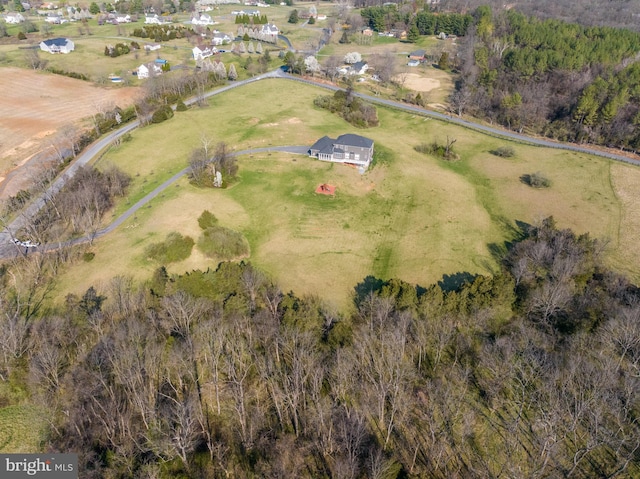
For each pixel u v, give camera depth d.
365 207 102.62
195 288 70.38
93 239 88.44
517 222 99.19
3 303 72.50
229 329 63.88
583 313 68.69
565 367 61.41
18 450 53.88
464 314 69.50
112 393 54.72
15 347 61.38
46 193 101.75
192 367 60.34
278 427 56.00
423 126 149.50
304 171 114.56
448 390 57.53
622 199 108.25
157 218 93.38
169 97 156.75
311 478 50.72
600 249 83.88
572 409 56.03
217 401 56.25
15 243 84.69
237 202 101.50
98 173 105.75
